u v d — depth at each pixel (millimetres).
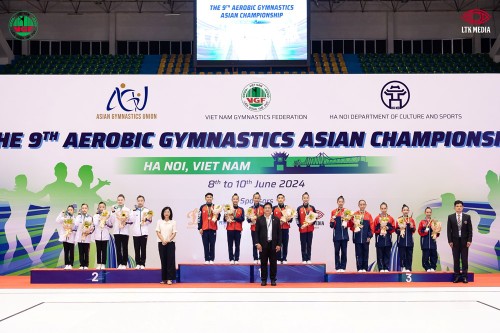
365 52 30359
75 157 14906
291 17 23469
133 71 28719
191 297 10562
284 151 14953
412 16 30141
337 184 14914
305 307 9258
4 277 14508
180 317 8297
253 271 13094
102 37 30297
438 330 7254
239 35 23500
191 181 14930
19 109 14953
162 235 12781
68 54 30562
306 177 14930
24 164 14898
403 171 14969
